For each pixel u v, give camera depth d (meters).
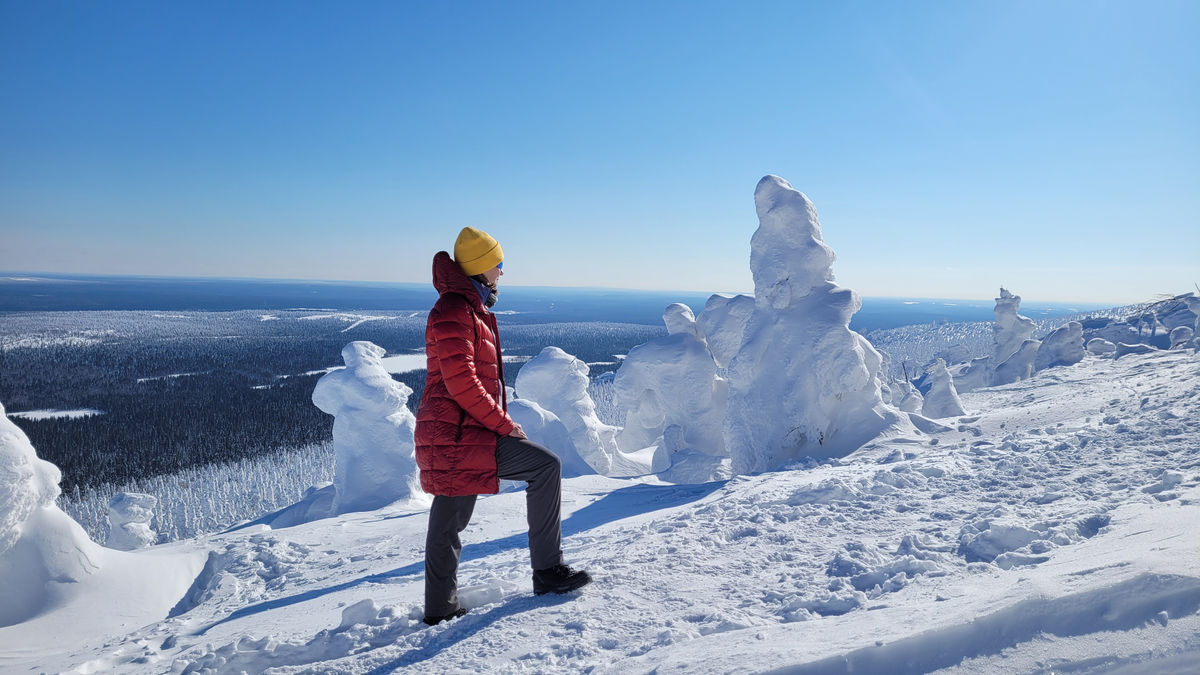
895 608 2.26
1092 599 1.82
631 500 9.30
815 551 3.32
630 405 18.98
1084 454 4.60
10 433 8.72
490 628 2.72
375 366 16.56
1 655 7.17
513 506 9.59
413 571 5.81
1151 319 47.97
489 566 4.97
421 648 2.70
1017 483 4.10
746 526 3.84
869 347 11.86
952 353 53.66
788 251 12.18
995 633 1.80
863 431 11.34
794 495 4.50
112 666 4.22
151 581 9.30
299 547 8.85
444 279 2.98
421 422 3.02
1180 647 1.60
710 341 16.11
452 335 2.85
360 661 2.66
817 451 11.36
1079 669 1.64
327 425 122.19
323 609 4.59
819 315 11.64
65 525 9.07
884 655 1.80
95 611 8.41
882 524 3.66
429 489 3.00
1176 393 6.77
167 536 56.69
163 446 106.12
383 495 15.86
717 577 3.06
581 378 19.08
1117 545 2.40
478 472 2.94
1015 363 37.53
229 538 10.98
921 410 23.20
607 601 2.87
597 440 18.53
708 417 16.27
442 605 3.04
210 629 4.80
